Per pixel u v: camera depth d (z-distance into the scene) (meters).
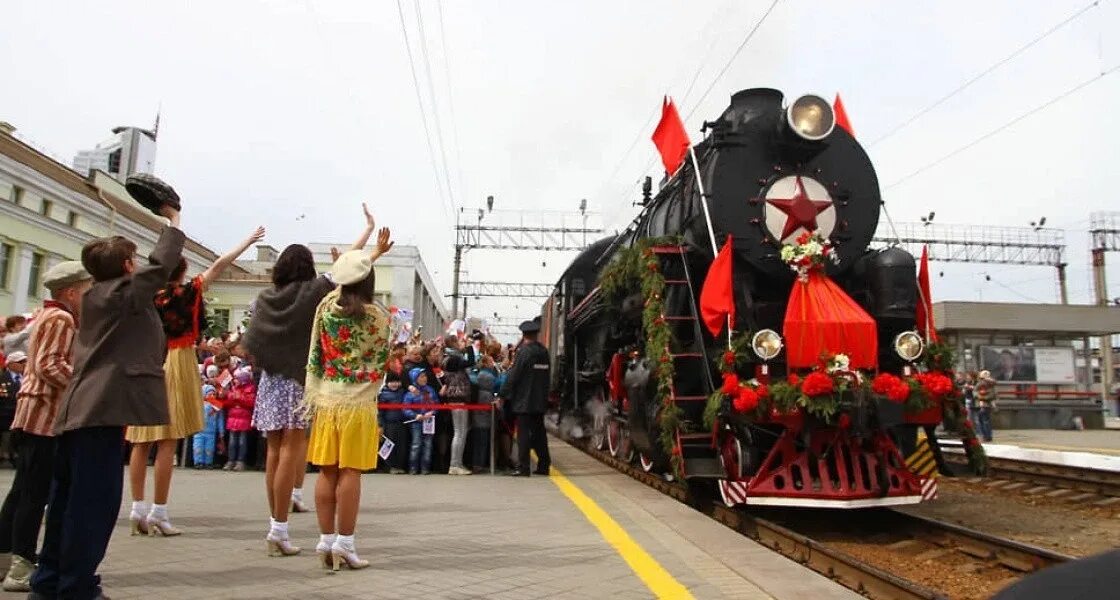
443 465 10.82
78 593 3.85
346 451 4.74
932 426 7.57
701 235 8.57
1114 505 9.61
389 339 4.97
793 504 6.94
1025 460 13.42
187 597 4.07
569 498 8.16
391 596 4.21
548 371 10.57
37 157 25.19
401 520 6.70
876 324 7.72
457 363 10.55
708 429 7.68
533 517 6.95
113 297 4.02
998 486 11.45
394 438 10.39
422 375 10.39
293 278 5.38
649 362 8.73
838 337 7.29
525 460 10.32
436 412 10.74
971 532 6.78
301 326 5.25
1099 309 29.66
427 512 7.13
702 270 8.95
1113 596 1.32
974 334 29.50
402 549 5.50
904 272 7.98
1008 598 1.45
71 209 27.45
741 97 8.91
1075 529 8.38
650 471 9.97
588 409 14.30
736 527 7.77
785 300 8.57
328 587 4.36
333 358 4.81
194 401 5.83
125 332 4.10
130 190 4.35
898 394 6.88
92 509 3.89
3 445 9.88
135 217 30.64
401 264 39.12
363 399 4.82
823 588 4.66
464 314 45.53
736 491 7.17
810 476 7.31
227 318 36.94
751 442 7.50
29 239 25.41
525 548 5.62
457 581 4.60
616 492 8.73
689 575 4.93
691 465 7.76
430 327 54.62
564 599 4.27
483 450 10.85
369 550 5.44
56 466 4.07
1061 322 29.38
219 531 5.92
